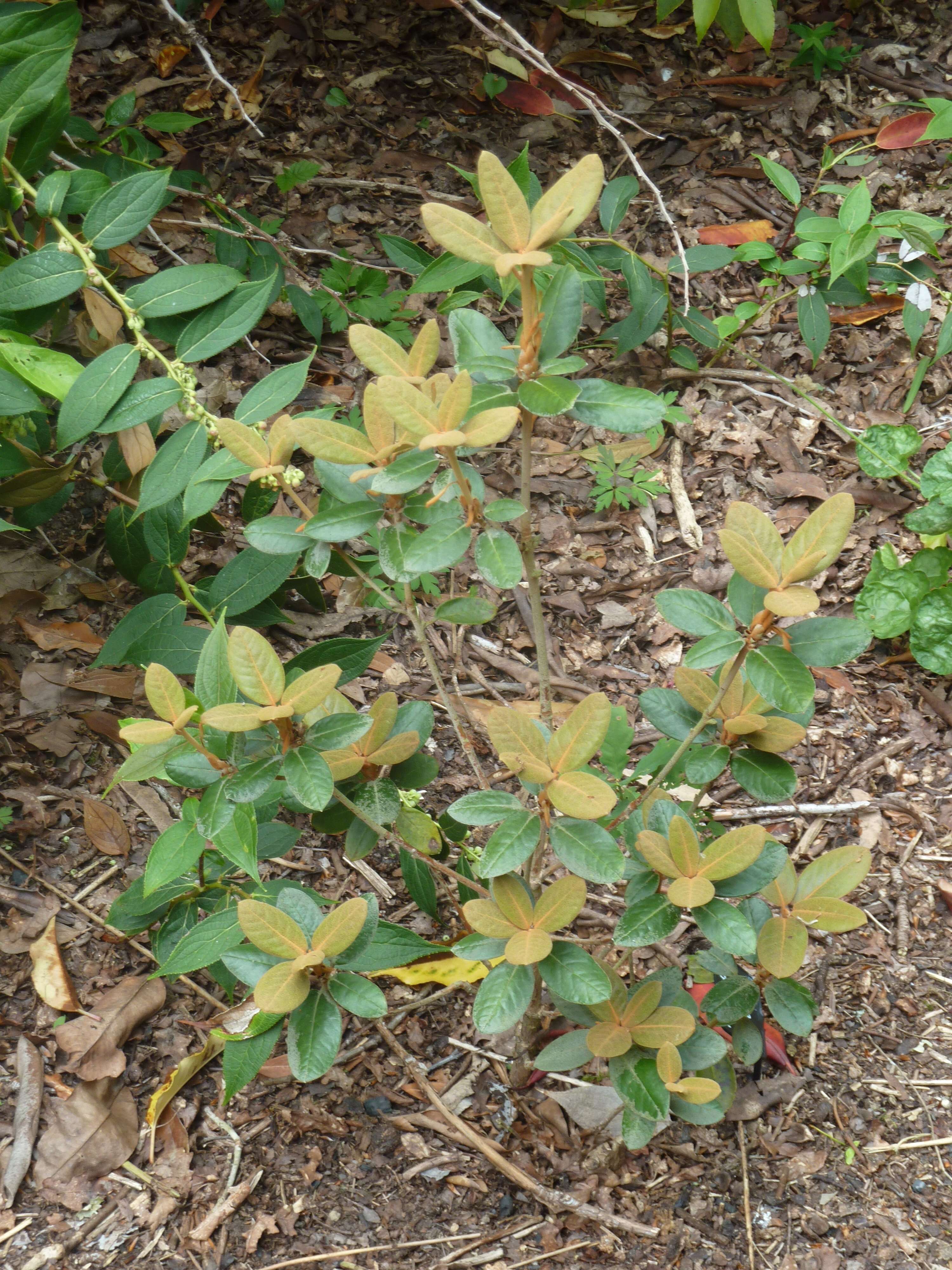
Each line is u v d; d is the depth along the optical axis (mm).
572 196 1231
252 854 1416
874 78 3102
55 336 1814
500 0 3184
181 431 1563
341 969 1435
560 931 1763
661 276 2174
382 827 1528
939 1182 1596
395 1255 1545
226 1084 1444
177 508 1734
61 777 1860
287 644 2027
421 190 2773
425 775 1553
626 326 2221
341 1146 1617
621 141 2004
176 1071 1623
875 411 2398
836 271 2039
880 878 1842
